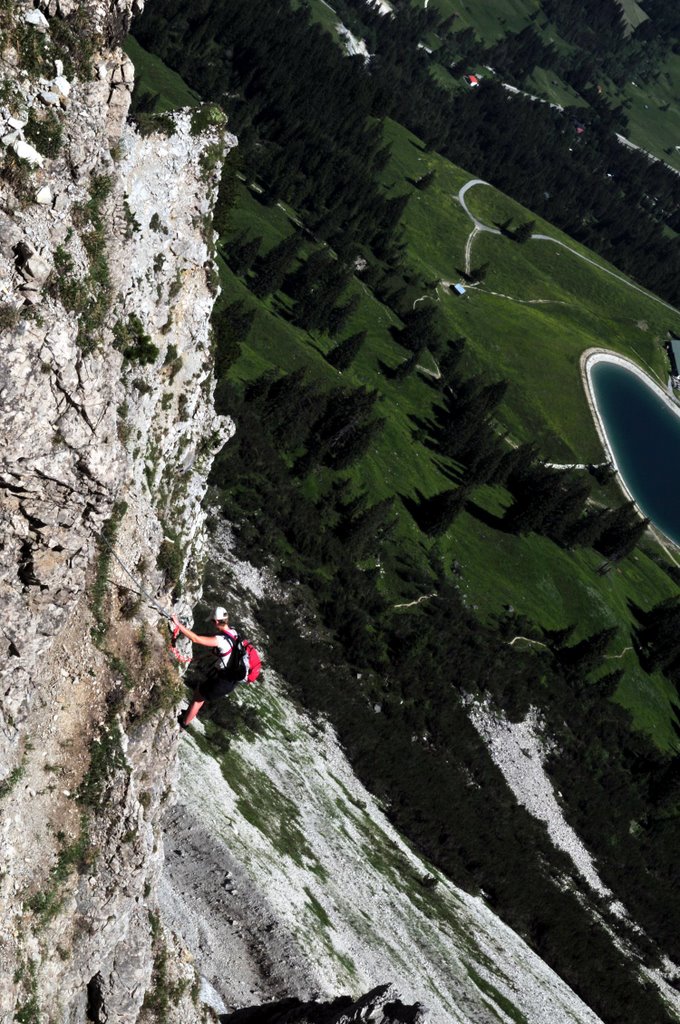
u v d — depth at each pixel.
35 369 18.69
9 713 22.89
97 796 26.06
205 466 38.28
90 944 26.78
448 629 164.25
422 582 175.62
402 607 164.75
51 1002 25.56
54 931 25.38
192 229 33.97
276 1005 62.91
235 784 80.69
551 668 177.88
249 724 94.19
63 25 21.64
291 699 115.38
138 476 32.66
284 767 93.06
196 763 76.69
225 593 125.06
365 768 114.12
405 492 199.88
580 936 111.50
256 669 19.75
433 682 144.50
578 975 104.50
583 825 144.38
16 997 24.22
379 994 54.28
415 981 77.19
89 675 25.98
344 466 181.75
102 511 21.16
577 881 127.88
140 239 31.69
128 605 27.83
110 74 23.81
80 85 22.08
